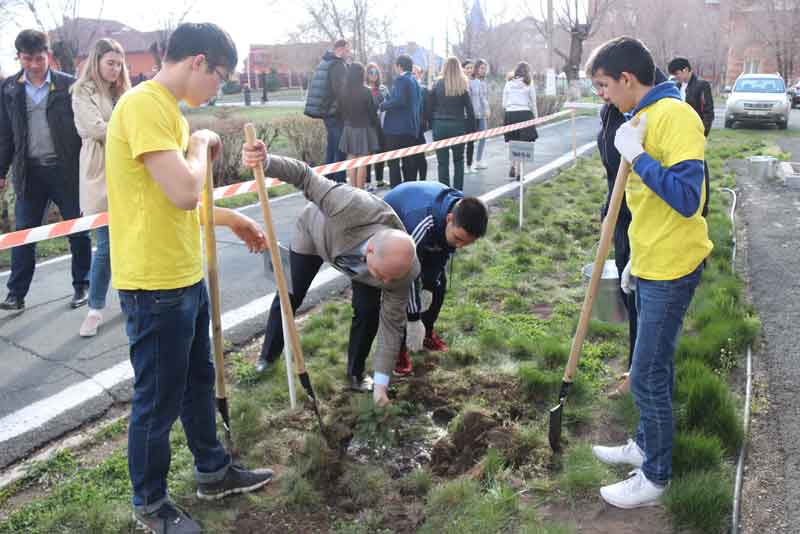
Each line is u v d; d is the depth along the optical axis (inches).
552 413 122.6
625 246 149.0
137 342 97.1
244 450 128.5
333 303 198.7
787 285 208.5
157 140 88.8
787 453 123.0
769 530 104.5
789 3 1611.7
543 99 868.0
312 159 457.7
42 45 189.6
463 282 217.8
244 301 204.2
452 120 343.0
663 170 95.8
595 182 390.9
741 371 153.2
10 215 315.6
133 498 104.5
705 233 104.2
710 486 109.0
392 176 352.8
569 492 114.6
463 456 125.5
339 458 126.0
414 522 110.0
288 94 1819.6
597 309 162.9
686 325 175.3
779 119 727.7
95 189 181.3
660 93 100.6
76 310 199.9
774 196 343.9
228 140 400.2
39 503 112.9
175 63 92.7
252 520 110.8
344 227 134.8
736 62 1829.5
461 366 161.8
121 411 144.3
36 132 195.5
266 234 124.5
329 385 149.1
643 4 1731.1
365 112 335.9
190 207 91.4
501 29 1424.7
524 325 182.1
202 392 110.1
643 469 110.7
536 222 289.1
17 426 134.1
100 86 181.8
